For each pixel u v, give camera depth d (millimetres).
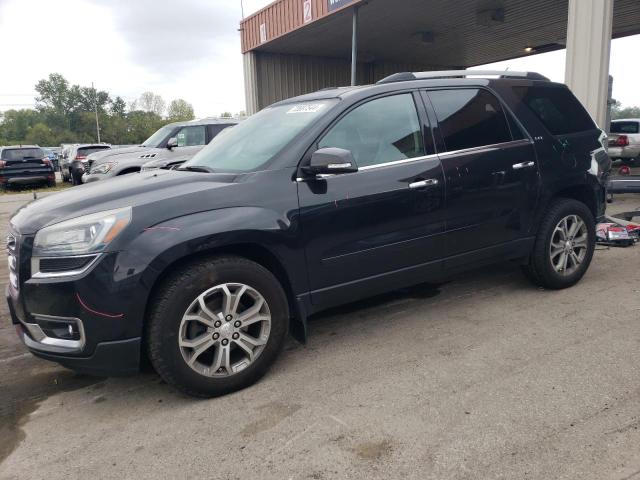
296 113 3646
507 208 3990
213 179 3096
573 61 7449
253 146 3531
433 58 19641
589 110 7305
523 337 3545
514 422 2549
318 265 3215
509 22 14273
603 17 7000
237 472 2297
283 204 3062
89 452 2523
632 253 5547
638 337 3443
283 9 13852
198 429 2656
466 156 3764
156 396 3055
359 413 2707
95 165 10039
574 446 2342
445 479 2174
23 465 2447
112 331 2648
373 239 3383
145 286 2664
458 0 12180
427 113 3701
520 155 4039
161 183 3084
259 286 2992
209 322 2859
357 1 11164
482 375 3039
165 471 2338
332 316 4160
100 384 3260
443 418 2617
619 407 2633
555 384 2889
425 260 3648
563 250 4375
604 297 4242
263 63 16297
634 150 15508
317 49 16375
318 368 3260
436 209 3613
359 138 3420
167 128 10336
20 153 19812
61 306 2645
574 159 4371
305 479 2219
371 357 3373
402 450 2379
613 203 8766
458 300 4371
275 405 2840
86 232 2668
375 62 19312
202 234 2777
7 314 4664
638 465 2199
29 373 3473
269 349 3076
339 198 3229
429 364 3223
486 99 4020
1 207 14062
